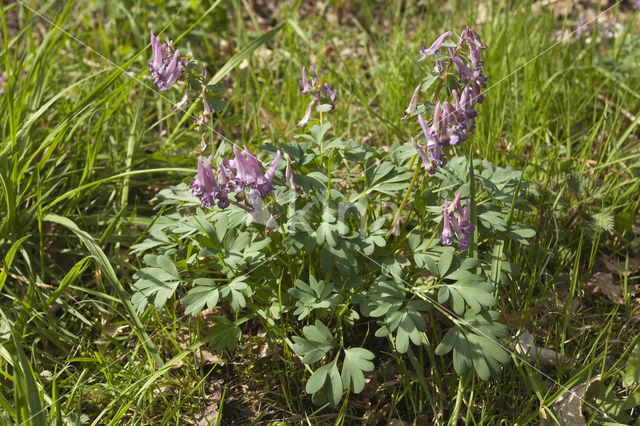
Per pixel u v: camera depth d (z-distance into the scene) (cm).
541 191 58
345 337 50
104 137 65
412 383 48
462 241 45
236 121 51
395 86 69
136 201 60
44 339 51
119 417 44
